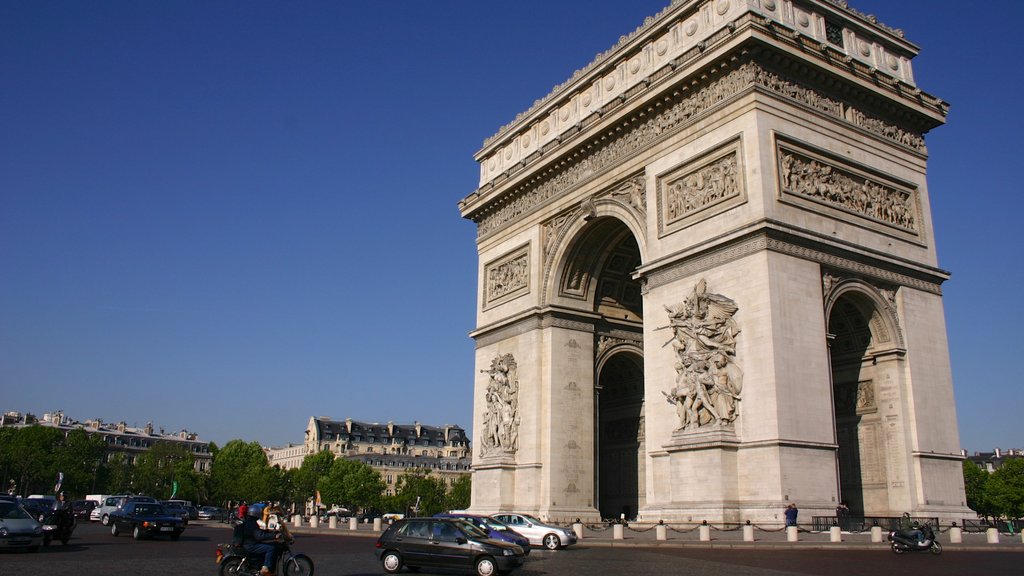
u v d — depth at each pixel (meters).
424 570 42.19
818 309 61.16
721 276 62.75
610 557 48.41
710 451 59.53
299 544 62.69
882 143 70.38
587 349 84.38
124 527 69.19
